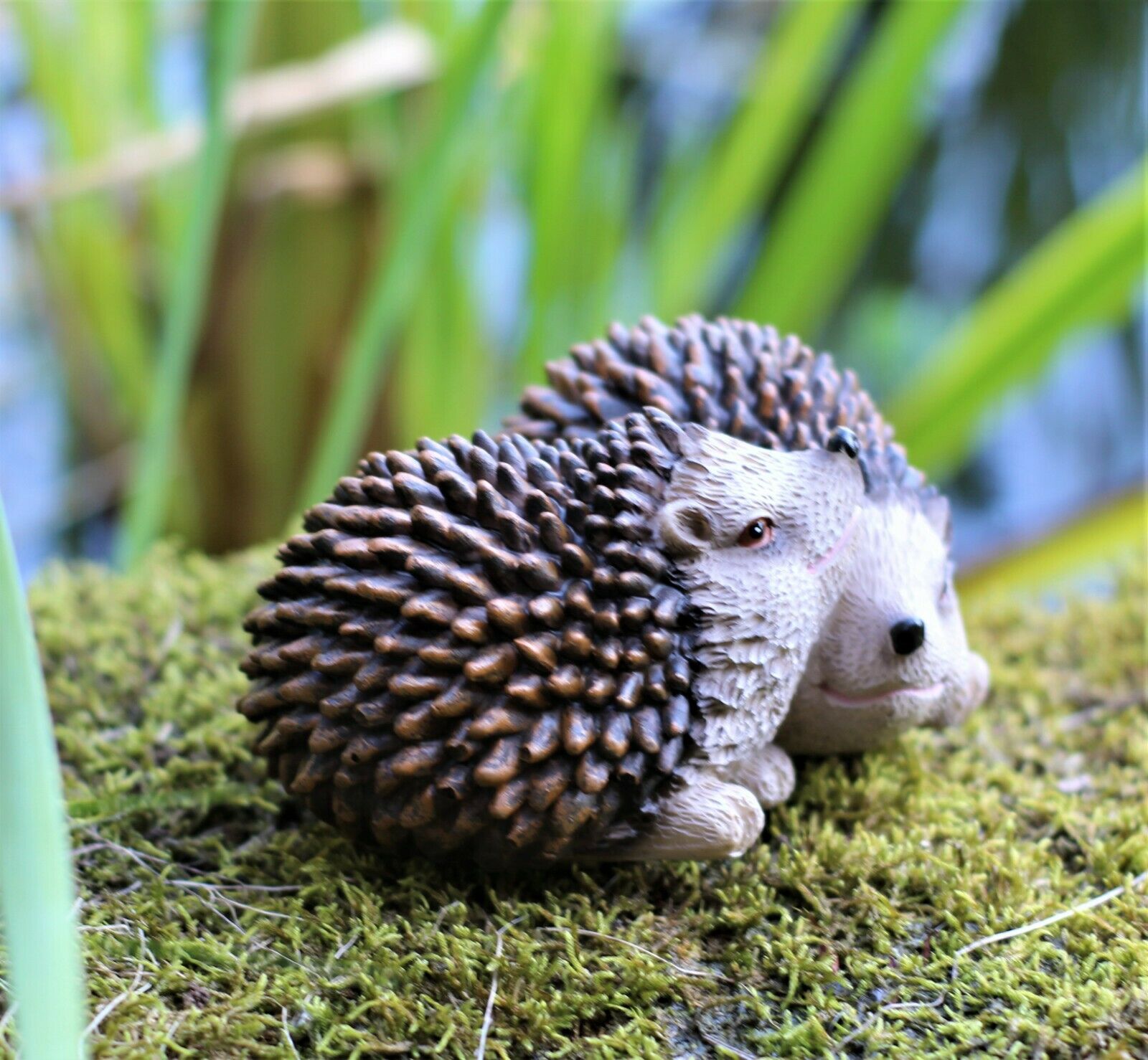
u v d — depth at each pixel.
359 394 0.84
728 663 0.67
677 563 0.68
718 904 0.69
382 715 0.66
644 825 0.68
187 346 0.82
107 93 1.04
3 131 1.24
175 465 1.06
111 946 0.67
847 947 0.68
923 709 0.71
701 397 0.70
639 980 0.67
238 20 0.79
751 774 0.69
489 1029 0.66
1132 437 1.43
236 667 0.78
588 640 0.66
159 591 0.81
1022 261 1.47
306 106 0.88
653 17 1.34
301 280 0.98
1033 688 0.78
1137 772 0.74
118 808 0.71
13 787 0.60
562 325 1.04
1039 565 0.92
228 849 0.71
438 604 0.66
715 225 1.00
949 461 1.02
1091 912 0.69
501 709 0.66
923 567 0.70
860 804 0.72
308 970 0.67
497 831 0.67
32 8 1.00
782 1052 0.66
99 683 0.77
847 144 0.95
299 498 1.05
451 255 0.94
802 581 0.68
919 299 1.49
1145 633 0.81
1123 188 0.89
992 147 1.46
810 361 0.72
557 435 0.71
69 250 1.05
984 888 0.69
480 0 0.94
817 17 0.93
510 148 1.01
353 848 0.70
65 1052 0.60
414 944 0.67
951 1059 0.66
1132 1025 0.66
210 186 0.81
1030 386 1.08
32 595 0.81
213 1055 0.65
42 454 1.28
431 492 0.67
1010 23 1.36
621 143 1.09
